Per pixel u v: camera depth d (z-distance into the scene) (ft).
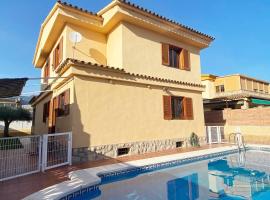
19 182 21.06
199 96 50.67
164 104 42.22
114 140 33.88
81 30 40.73
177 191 22.26
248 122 59.77
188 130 46.26
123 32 38.58
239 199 19.97
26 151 26.30
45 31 47.09
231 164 33.88
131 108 36.91
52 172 24.94
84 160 30.50
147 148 38.11
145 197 20.52
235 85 110.73
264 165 33.19
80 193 19.85
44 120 51.78
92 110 32.09
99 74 33.24
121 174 26.84
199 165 33.14
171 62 47.19
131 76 37.22
